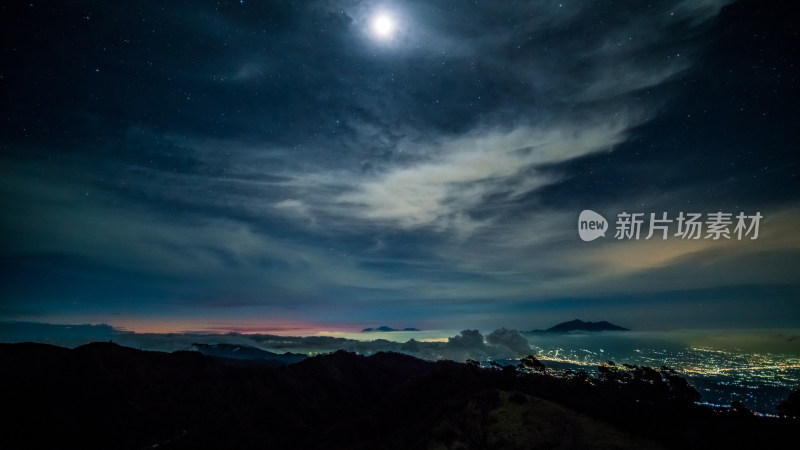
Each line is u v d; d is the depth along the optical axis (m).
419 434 36.09
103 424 48.31
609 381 37.25
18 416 46.47
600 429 26.95
